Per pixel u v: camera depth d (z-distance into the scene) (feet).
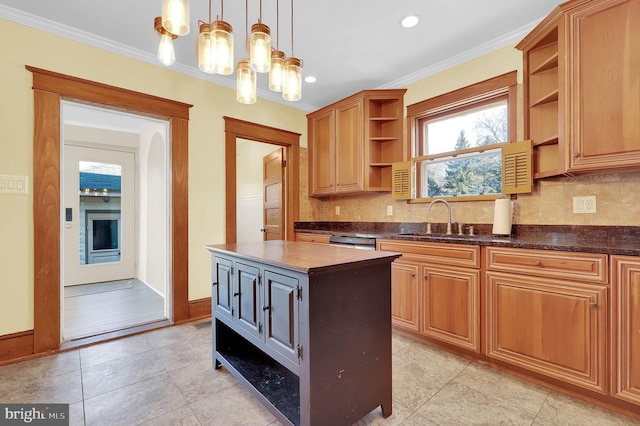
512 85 7.95
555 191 7.23
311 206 13.23
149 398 5.46
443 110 9.57
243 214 17.26
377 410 5.18
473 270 6.70
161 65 9.10
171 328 8.86
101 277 14.52
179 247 9.35
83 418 4.89
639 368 4.71
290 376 5.65
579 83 5.77
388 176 10.93
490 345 6.43
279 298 4.61
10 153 6.86
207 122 10.03
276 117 12.01
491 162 8.58
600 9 5.54
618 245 5.37
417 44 8.42
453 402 5.34
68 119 13.24
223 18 7.30
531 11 7.02
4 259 6.79
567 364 5.39
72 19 7.25
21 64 7.00
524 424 4.77
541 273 5.69
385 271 5.02
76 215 13.98
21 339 6.91
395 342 7.88
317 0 6.70
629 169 5.72
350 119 11.16
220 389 5.76
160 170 12.58
